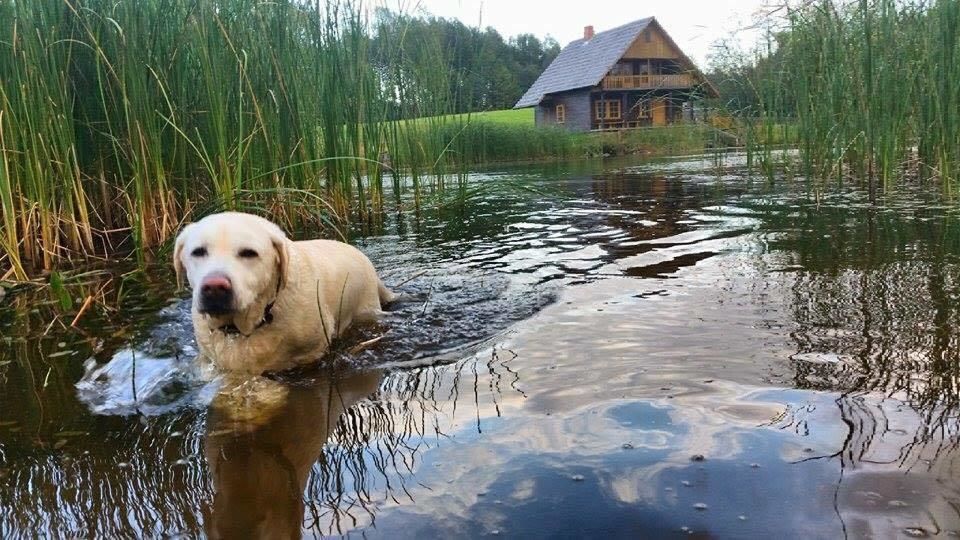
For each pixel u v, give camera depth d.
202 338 3.41
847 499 1.88
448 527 1.86
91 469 2.32
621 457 2.19
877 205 7.22
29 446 2.52
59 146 6.09
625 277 4.79
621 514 1.88
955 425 2.28
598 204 8.96
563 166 17.73
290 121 7.16
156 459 2.38
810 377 2.77
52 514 2.04
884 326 3.34
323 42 7.25
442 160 9.38
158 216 6.55
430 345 3.59
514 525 1.86
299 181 7.29
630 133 24.08
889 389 2.60
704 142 19.72
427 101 8.72
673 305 3.99
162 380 3.21
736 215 7.26
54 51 5.92
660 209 8.14
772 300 3.94
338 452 2.36
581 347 3.35
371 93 7.93
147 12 6.10
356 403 2.83
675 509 1.89
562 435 2.38
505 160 22.16
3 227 5.88
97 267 5.81
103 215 6.82
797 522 1.79
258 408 2.83
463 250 6.12
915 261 4.64
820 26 8.46
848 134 8.34
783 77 10.33
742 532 1.77
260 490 2.13
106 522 1.99
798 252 5.20
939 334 3.17
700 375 2.87
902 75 7.66
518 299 4.38
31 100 5.68
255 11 6.62
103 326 4.08
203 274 3.13
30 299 4.82
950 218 6.18
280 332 3.35
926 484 1.93
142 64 6.03
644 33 37.38
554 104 40.41
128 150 6.54
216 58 6.16
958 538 1.69
